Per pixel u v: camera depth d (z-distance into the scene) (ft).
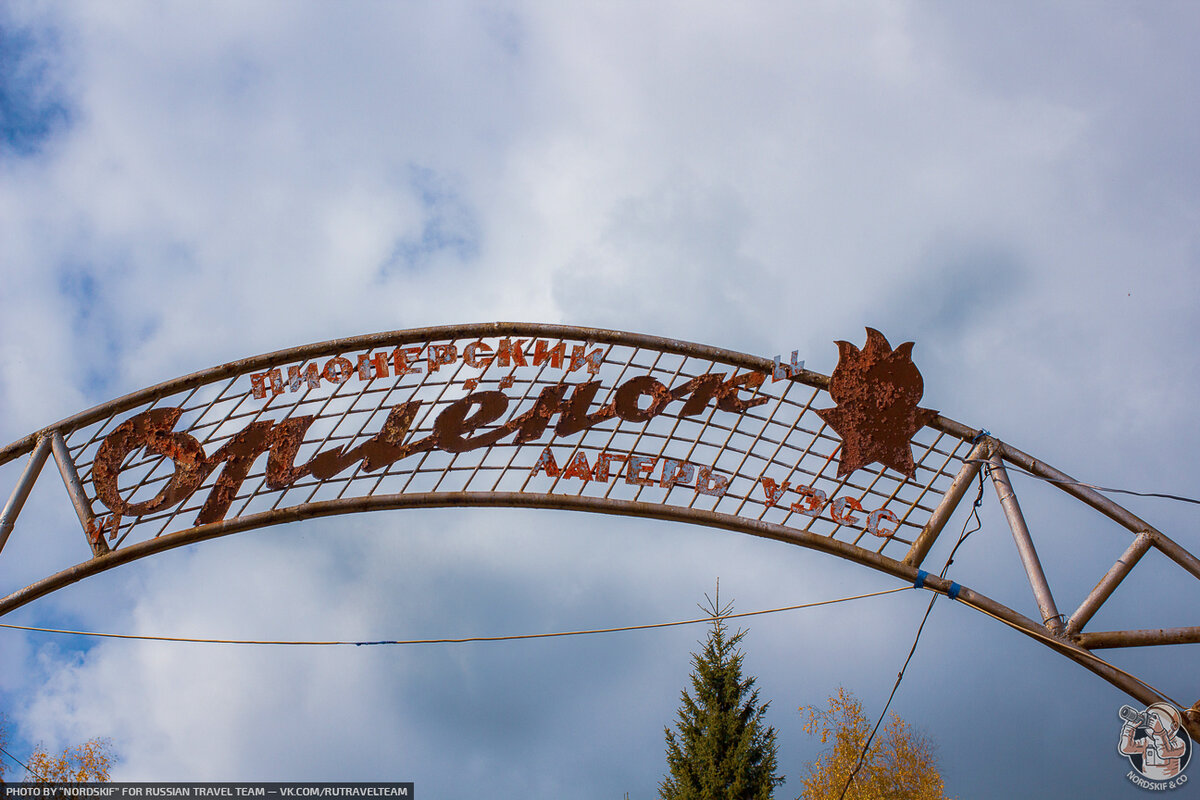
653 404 32.35
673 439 31.96
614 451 31.91
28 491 33.14
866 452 31.07
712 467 31.58
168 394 33.83
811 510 31.01
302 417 33.17
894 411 31.32
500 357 33.37
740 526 30.89
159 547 31.94
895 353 31.73
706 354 32.81
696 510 31.14
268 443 33.01
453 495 31.63
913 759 68.69
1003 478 30.32
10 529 32.48
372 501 31.73
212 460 32.96
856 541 30.99
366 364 33.65
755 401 32.07
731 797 71.20
